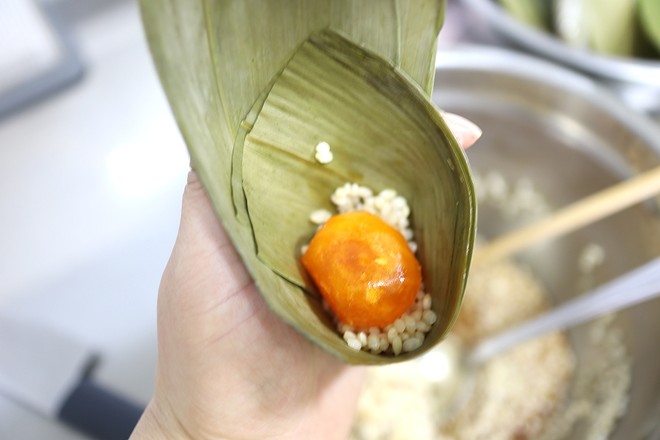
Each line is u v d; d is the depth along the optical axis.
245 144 0.14
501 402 0.28
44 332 0.26
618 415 0.24
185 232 0.16
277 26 0.13
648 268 0.24
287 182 0.15
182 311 0.16
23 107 0.32
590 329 0.29
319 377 0.20
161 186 0.30
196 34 0.12
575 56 0.27
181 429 0.18
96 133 0.32
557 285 0.31
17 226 0.29
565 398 0.28
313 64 0.14
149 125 0.32
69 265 0.28
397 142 0.15
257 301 0.17
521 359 0.29
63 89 0.33
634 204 0.25
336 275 0.15
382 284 0.14
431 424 0.28
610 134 0.25
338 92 0.15
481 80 0.26
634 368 0.25
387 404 0.28
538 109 0.26
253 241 0.14
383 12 0.14
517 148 0.28
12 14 0.29
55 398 0.24
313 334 0.13
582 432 0.25
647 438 0.21
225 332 0.17
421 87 0.15
